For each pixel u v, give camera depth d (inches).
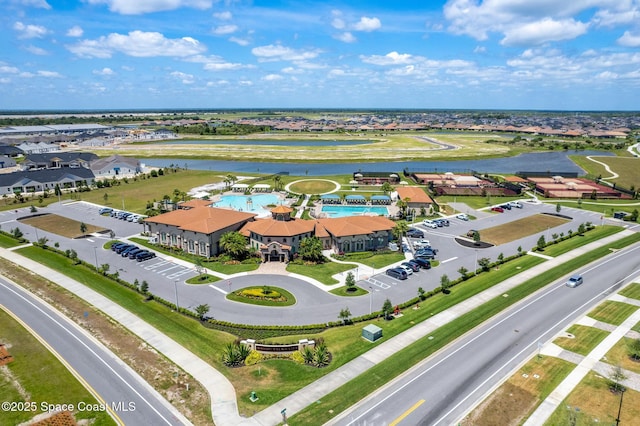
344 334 2586.1
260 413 1893.5
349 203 6131.9
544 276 3467.0
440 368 2230.6
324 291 3201.3
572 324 2689.5
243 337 2564.0
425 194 6072.8
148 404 1962.4
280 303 2992.1
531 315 2817.4
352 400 1977.1
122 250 4033.0
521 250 4020.7
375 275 3513.8
